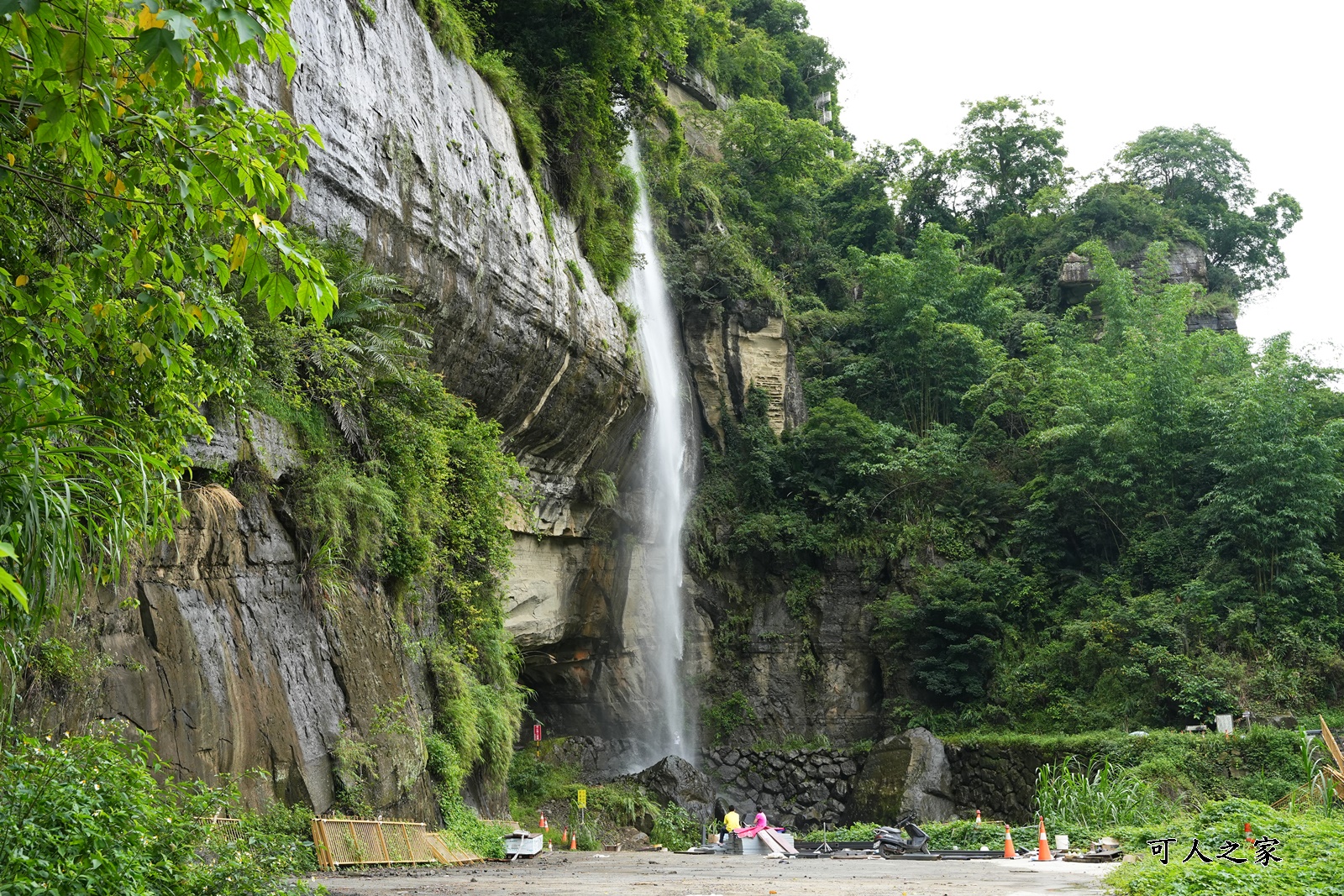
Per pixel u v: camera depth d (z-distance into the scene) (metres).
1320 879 9.66
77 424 6.45
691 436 41.25
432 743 17.23
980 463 43.91
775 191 53.59
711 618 40.12
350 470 15.32
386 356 16.59
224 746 11.29
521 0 28.64
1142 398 40.84
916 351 48.47
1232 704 32.03
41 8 4.87
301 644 13.65
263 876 8.45
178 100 6.26
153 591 10.75
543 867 15.87
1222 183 64.19
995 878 13.44
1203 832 14.30
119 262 7.11
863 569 40.78
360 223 17.27
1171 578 37.25
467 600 20.66
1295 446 36.22
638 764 36.03
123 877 6.66
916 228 62.34
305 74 15.93
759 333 44.19
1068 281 53.84
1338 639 34.00
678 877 13.69
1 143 6.13
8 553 4.92
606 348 28.94
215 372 9.26
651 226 41.72
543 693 36.38
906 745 33.53
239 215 6.42
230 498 12.43
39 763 7.14
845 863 17.94
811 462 43.25
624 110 35.25
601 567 33.88
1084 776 27.45
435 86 21.16
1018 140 62.25
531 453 27.45
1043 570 40.03
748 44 59.41
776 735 38.88
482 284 21.91
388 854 13.80
